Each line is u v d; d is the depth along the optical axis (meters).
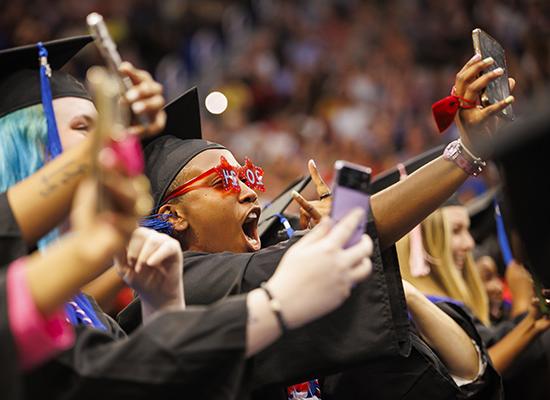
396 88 8.56
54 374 1.33
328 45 9.27
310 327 1.69
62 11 8.63
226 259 1.86
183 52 9.35
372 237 1.71
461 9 9.63
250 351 1.30
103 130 1.15
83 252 1.14
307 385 2.10
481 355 2.43
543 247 1.34
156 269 1.48
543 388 2.80
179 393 1.29
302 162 6.88
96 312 1.75
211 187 2.03
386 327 1.67
